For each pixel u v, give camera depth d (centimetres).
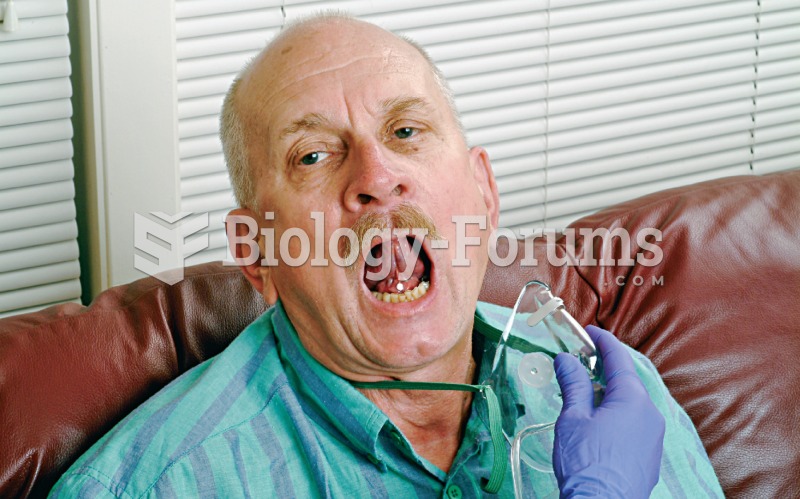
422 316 113
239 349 123
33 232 184
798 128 242
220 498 111
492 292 143
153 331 127
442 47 206
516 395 119
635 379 116
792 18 233
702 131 233
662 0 221
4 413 114
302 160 115
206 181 195
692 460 129
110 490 108
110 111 178
